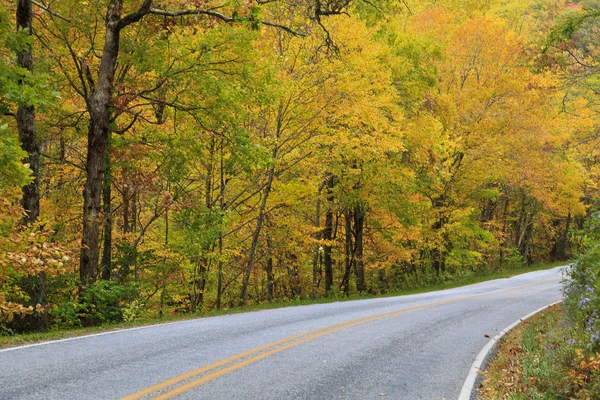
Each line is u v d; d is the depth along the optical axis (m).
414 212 24.88
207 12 12.71
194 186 23.09
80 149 19.20
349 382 6.93
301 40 18.47
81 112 15.55
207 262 21.11
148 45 13.98
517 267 42.47
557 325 12.14
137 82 15.03
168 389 5.87
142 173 15.24
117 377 6.21
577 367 7.28
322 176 22.17
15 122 14.59
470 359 8.96
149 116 17.00
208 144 17.19
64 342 8.43
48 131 15.58
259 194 22.06
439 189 28.30
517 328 12.40
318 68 18.58
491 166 29.05
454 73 28.45
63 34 13.94
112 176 15.34
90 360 7.04
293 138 20.02
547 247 55.66
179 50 14.04
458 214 28.41
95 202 13.37
